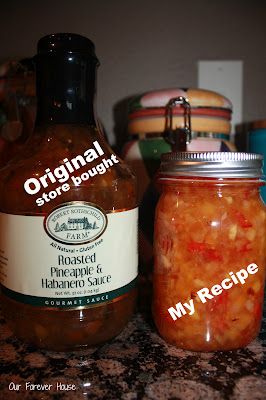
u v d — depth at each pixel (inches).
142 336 17.5
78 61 14.9
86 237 14.4
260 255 15.7
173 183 15.4
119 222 15.2
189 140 20.3
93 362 15.3
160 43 27.6
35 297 14.6
